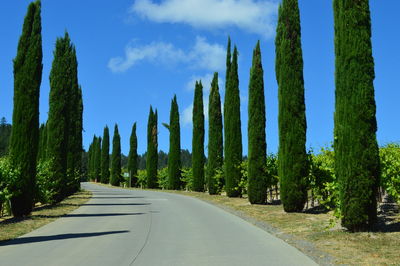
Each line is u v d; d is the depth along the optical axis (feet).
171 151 159.22
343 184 38.73
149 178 188.34
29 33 60.29
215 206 76.95
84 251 31.17
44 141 132.05
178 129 160.66
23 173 57.52
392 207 57.16
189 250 31.63
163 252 30.78
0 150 330.34
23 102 59.00
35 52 59.88
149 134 191.11
